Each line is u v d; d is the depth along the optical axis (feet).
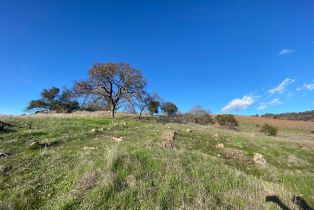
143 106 146.20
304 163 52.49
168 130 62.59
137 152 27.58
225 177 25.31
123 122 79.20
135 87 138.00
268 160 48.29
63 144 38.86
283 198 22.71
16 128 50.70
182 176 24.47
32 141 39.29
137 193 21.84
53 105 197.67
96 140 43.37
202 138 61.62
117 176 23.53
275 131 136.15
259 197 22.58
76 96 137.18
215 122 200.85
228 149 49.78
